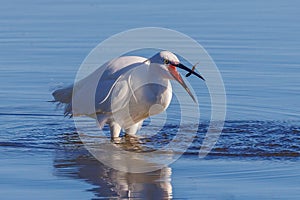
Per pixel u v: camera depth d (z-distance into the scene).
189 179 11.30
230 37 20.62
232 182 11.11
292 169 11.66
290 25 21.86
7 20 22.84
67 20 22.64
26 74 17.94
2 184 11.07
